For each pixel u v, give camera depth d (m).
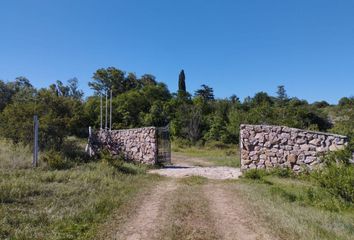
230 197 9.76
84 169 13.21
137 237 6.18
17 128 16.59
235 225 6.95
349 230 6.65
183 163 21.14
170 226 6.83
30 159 13.43
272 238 6.14
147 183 12.02
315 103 65.12
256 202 8.88
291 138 15.19
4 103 45.00
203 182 12.77
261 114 37.91
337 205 8.70
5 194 8.03
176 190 10.93
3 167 11.79
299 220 7.16
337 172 9.54
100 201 8.37
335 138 14.60
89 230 6.39
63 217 6.90
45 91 18.00
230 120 42.00
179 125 41.94
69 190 9.33
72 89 66.31
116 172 13.45
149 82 68.19
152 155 17.64
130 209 8.09
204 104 50.75
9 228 5.99
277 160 15.25
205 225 6.94
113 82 66.44
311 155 14.81
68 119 17.12
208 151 32.16
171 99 51.00
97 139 18.41
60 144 16.97
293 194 10.02
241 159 15.60
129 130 18.30
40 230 6.11
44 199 8.22
